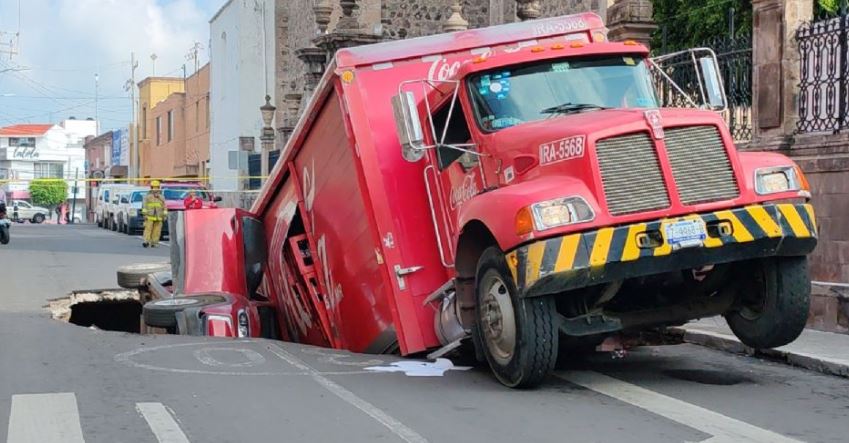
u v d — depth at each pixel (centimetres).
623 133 742
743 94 1321
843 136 1130
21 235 4209
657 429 665
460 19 2217
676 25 2122
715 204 747
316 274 1116
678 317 809
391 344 975
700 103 1129
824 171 1145
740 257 752
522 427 671
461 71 862
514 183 805
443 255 915
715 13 1997
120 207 4609
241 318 1107
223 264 1202
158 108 7131
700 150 755
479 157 847
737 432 657
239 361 930
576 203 726
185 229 1215
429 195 927
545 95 857
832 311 1050
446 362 923
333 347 1093
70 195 10006
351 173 978
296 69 3706
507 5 2536
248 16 4156
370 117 940
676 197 739
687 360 941
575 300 795
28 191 9750
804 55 1201
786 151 1209
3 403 755
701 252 738
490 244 829
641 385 817
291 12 3756
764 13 1245
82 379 845
